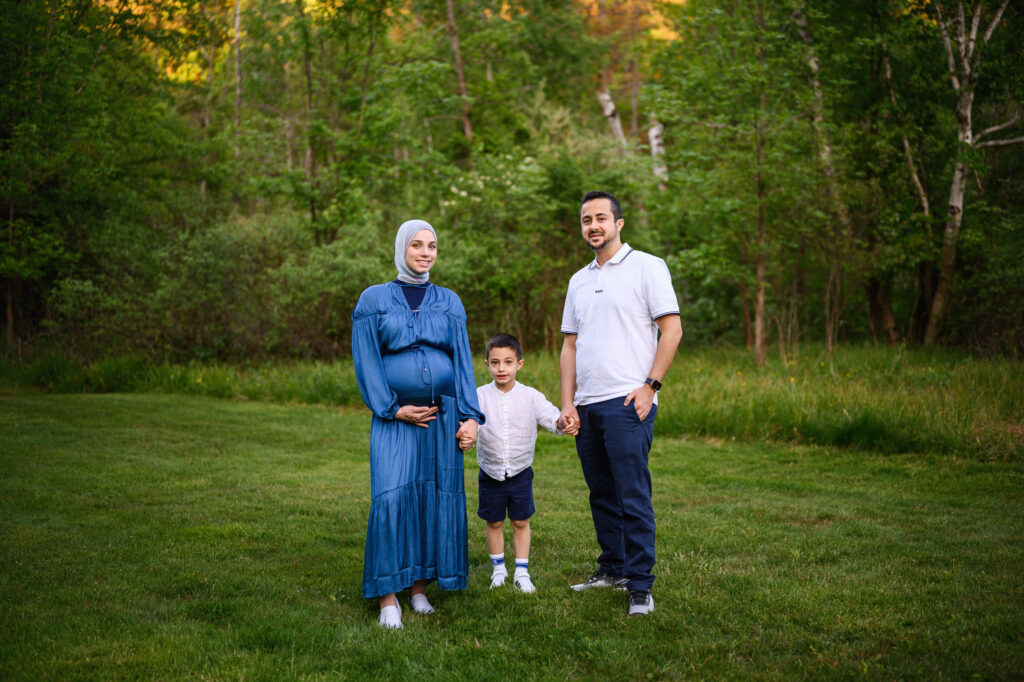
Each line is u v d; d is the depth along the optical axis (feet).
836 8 51.08
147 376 41.55
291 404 36.40
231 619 11.41
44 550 14.51
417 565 11.56
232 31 72.95
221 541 15.29
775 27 45.06
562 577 13.50
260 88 59.06
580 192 54.08
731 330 61.16
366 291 12.00
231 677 9.43
